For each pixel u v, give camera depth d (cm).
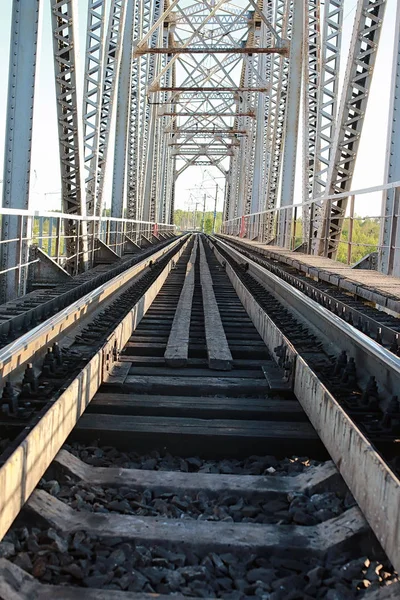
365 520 254
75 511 266
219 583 224
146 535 248
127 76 2003
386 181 847
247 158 4066
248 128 4241
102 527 253
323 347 536
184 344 579
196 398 431
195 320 782
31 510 256
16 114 802
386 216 812
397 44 834
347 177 1132
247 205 3888
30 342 412
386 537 226
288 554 243
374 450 255
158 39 3275
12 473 238
